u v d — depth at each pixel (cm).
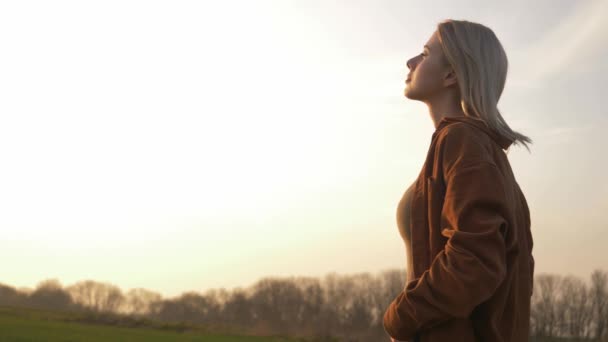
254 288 11275
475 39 184
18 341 3600
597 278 6962
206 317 11588
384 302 9350
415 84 200
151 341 4609
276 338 6725
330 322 9144
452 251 149
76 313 7731
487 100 179
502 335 161
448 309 149
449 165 167
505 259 153
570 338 6875
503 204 156
